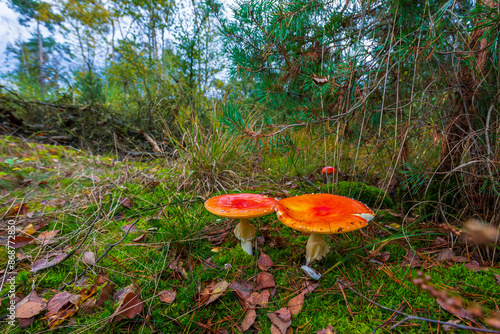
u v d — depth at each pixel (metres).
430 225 0.41
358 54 0.39
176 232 0.39
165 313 0.27
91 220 0.45
